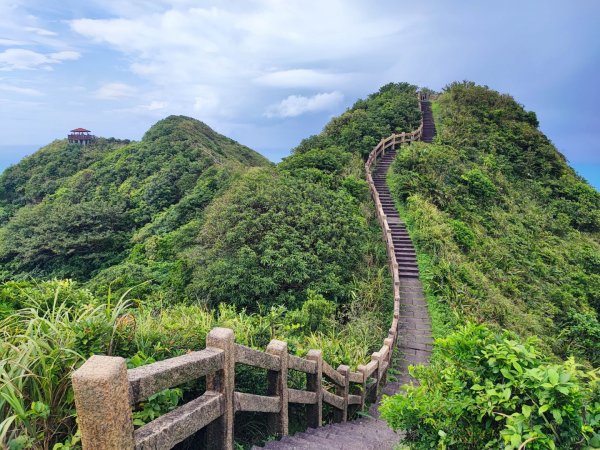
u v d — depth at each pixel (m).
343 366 5.30
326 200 14.30
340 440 3.96
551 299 13.41
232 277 10.72
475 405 2.41
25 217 26.05
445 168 18.31
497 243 15.31
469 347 2.61
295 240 12.01
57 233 24.02
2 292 3.94
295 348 4.83
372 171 19.36
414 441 2.83
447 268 11.68
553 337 11.28
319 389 4.29
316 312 9.17
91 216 25.66
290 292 10.79
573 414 2.01
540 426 2.04
